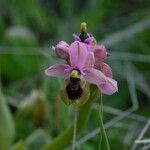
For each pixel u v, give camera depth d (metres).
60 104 0.35
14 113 0.40
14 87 0.43
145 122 0.37
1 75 0.45
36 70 0.44
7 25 0.53
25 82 0.43
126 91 0.44
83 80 0.23
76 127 0.28
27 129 0.36
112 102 0.44
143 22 0.48
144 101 0.44
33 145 0.34
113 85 0.23
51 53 0.44
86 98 0.23
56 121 0.36
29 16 0.53
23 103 0.37
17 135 0.36
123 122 0.38
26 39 0.46
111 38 0.45
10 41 0.46
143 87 0.43
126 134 0.38
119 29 0.52
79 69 0.23
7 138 0.30
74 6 0.58
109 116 0.41
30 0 0.52
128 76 0.42
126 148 0.36
